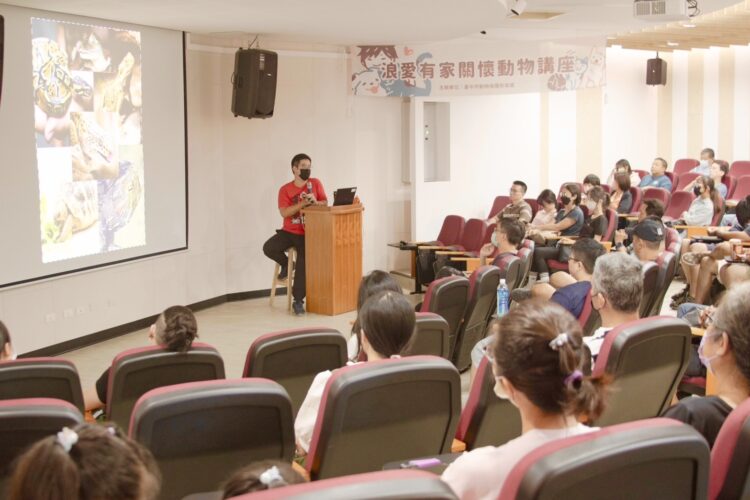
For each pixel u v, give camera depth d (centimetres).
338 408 244
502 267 640
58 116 711
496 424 314
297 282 890
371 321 299
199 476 249
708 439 212
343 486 139
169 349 356
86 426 142
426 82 1041
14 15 664
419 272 989
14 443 224
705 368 414
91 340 769
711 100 1620
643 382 305
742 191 1253
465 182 1182
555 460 155
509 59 1053
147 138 816
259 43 951
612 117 1497
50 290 719
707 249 791
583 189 1198
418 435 268
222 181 946
